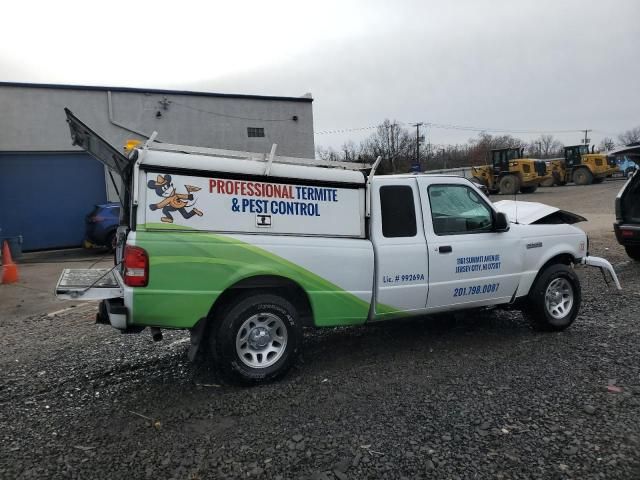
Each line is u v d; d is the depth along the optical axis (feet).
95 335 20.44
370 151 180.65
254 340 14.29
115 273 15.90
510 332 18.86
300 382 14.57
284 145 67.10
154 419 12.51
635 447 10.52
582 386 13.66
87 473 10.11
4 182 51.67
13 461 10.61
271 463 10.33
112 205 47.55
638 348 16.57
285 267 14.24
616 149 29.91
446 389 13.76
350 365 15.84
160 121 58.75
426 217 16.43
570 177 126.11
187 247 13.24
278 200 14.39
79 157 54.60
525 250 18.11
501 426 11.60
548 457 10.26
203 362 16.53
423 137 196.75
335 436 11.35
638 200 31.12
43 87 52.29
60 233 54.29
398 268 15.75
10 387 14.92
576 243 19.53
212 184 13.67
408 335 18.83
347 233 15.26
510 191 101.96
